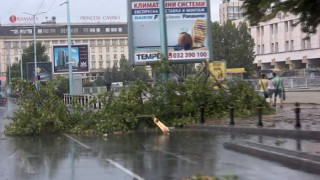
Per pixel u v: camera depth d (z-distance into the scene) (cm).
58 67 5597
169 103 1916
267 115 1911
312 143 1209
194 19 2397
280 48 9912
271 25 10281
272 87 2386
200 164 1013
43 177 917
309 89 3519
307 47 8931
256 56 10769
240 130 1564
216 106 1986
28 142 1549
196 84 1958
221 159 1073
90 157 1168
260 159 1061
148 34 2341
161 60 2069
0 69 14000
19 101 1856
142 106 1872
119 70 12600
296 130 1360
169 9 2375
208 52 2403
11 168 1032
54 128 1809
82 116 1870
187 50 2392
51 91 1881
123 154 1200
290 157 987
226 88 2039
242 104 1972
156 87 1923
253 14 1070
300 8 1000
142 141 1470
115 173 941
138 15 2334
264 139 1345
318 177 842
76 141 1540
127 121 1786
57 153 1262
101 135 1711
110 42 15662
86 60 5675
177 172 930
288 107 2302
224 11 12325
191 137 1521
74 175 930
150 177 889
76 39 15238
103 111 1814
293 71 6088
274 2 1003
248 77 9231
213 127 1698
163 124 1802
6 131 1788
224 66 3378
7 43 14150
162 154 1176
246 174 887
